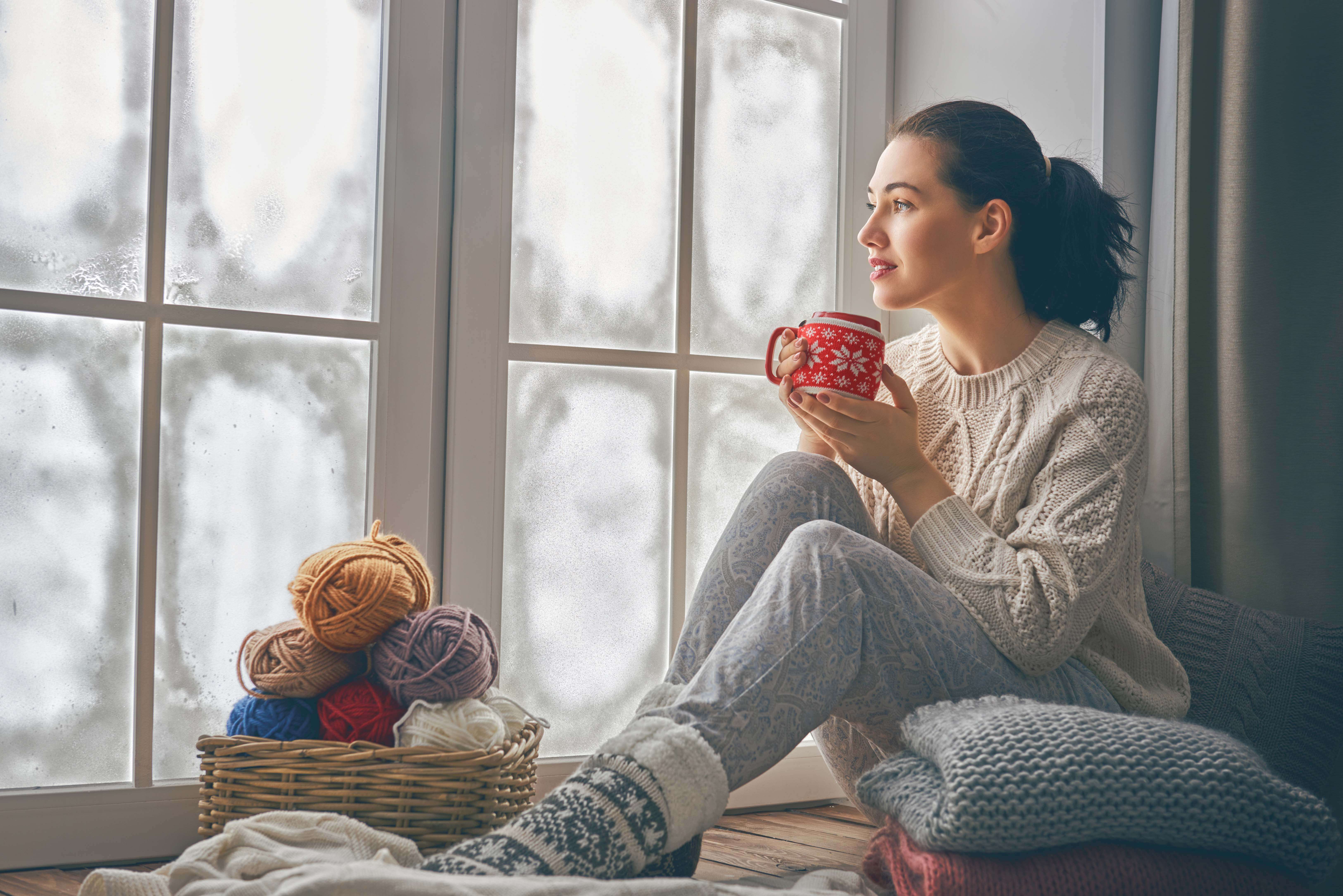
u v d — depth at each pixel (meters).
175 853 1.36
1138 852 0.86
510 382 1.59
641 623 1.68
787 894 0.88
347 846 0.97
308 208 1.48
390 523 1.50
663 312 1.71
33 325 1.32
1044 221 1.29
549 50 1.63
